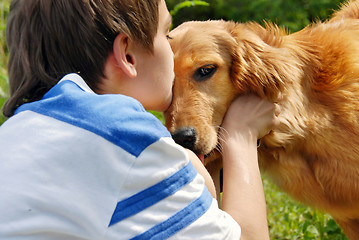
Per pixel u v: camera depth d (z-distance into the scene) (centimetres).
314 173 263
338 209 269
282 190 278
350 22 295
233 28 258
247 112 217
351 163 255
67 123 128
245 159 184
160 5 162
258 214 157
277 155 260
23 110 137
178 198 130
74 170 122
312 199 270
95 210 120
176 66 238
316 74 265
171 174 130
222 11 852
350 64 265
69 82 139
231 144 194
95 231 120
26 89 148
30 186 120
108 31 143
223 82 244
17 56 151
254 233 152
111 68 150
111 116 128
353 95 259
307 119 255
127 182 123
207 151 225
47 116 131
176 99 232
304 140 258
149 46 154
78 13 140
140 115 132
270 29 277
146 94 160
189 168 136
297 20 759
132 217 123
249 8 817
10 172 122
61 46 144
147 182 125
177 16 857
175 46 242
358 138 254
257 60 243
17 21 148
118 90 154
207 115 233
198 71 239
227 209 157
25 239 118
